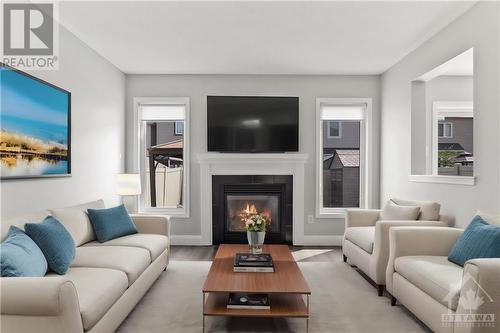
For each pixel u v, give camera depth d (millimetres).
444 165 5145
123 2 3010
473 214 3074
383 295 3170
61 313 1653
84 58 3914
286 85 5305
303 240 5246
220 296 2654
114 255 2764
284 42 3975
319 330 2473
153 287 3340
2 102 2531
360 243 3641
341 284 3463
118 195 4926
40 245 2262
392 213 3799
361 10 3180
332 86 5316
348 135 5531
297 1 3016
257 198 5277
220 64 4789
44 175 3045
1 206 2551
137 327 2494
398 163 4668
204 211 5176
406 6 3107
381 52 4301
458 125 5336
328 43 4004
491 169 2842
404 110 4488
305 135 5320
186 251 4828
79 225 3105
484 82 2936
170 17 3316
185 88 5289
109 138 4641
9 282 1670
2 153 2527
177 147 5430
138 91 5289
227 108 5148
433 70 3822
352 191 5535
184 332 2426
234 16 3301
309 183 5336
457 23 3332
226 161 5141
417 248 2863
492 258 2064
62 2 2994
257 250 3170
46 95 3098
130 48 4137
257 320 2633
